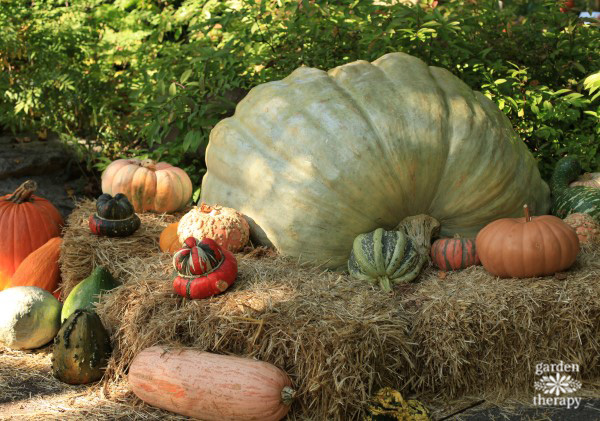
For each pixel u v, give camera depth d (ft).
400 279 9.12
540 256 8.86
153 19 14.33
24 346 9.57
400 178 9.62
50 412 8.33
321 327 8.14
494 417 8.21
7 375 9.05
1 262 10.96
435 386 8.54
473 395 8.56
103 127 14.26
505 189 9.98
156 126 11.94
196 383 8.12
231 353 8.45
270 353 8.27
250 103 10.51
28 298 9.60
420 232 9.70
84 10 14.87
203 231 9.80
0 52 13.94
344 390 8.05
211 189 10.56
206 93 12.38
